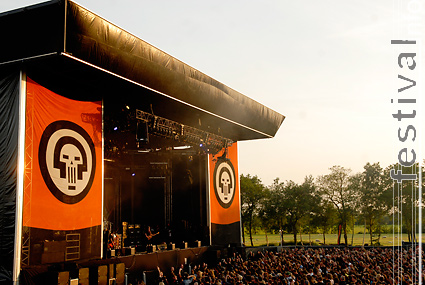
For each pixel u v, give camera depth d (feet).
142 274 72.64
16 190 53.26
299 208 233.35
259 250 114.93
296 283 52.13
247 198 245.04
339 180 225.97
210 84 81.82
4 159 55.11
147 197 110.42
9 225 53.11
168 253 81.15
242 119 99.19
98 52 55.77
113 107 76.48
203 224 105.29
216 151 105.50
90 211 63.57
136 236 101.86
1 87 57.16
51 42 51.52
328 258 98.89
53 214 57.47
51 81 59.67
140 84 65.41
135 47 61.05
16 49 53.72
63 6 50.01
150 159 110.01
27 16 52.03
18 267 51.98
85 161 63.62
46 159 57.41
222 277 61.46
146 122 76.02
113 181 107.86
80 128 63.57
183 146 109.50
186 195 108.68
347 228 255.50
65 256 58.34
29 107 55.83
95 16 53.72
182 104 82.17
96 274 59.21
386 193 218.38
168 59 68.69
